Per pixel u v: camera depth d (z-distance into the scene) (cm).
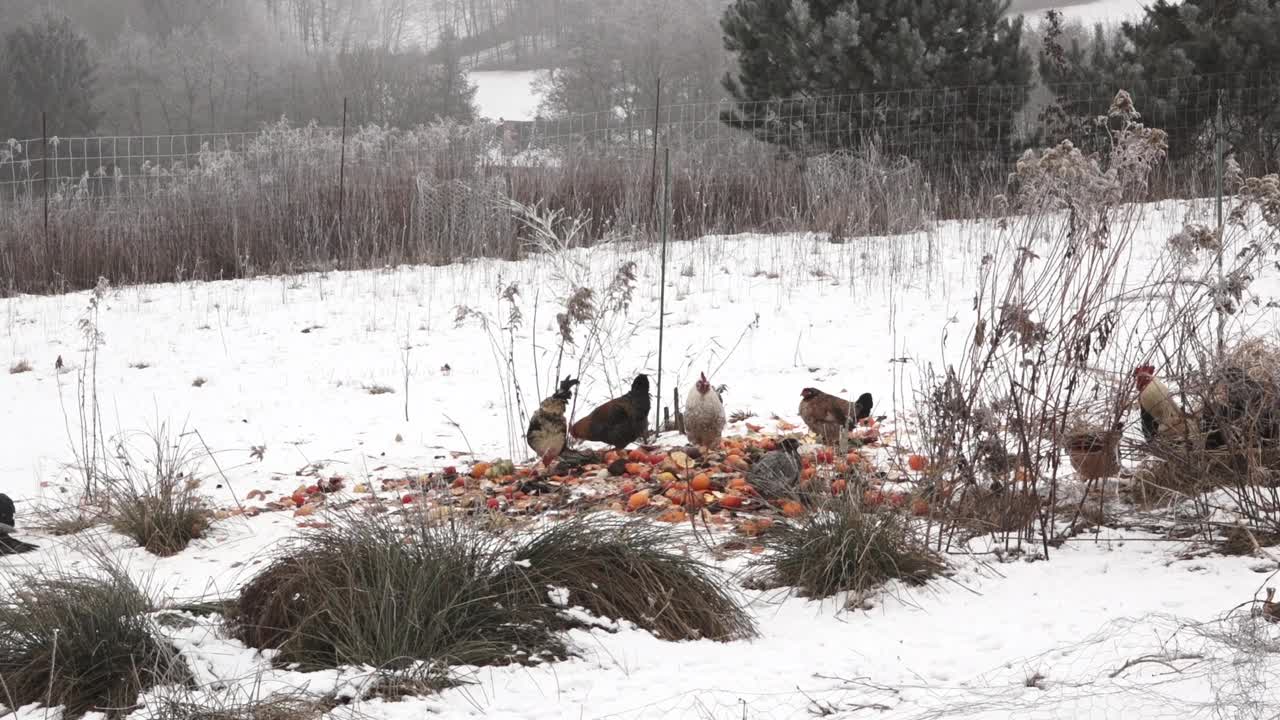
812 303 1365
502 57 9238
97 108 6681
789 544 584
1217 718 376
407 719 425
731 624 516
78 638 470
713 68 5725
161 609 531
